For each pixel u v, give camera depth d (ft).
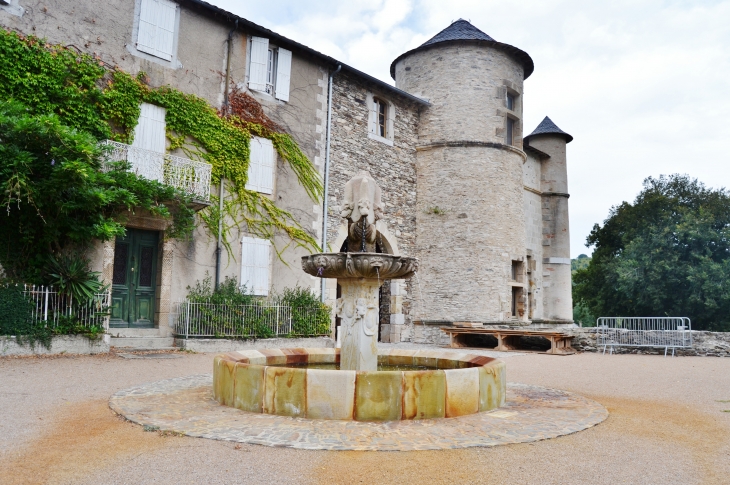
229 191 43.91
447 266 58.13
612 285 90.84
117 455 12.96
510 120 64.39
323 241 49.57
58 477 11.43
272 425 16.01
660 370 32.53
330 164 51.21
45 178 30.40
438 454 13.65
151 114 40.19
